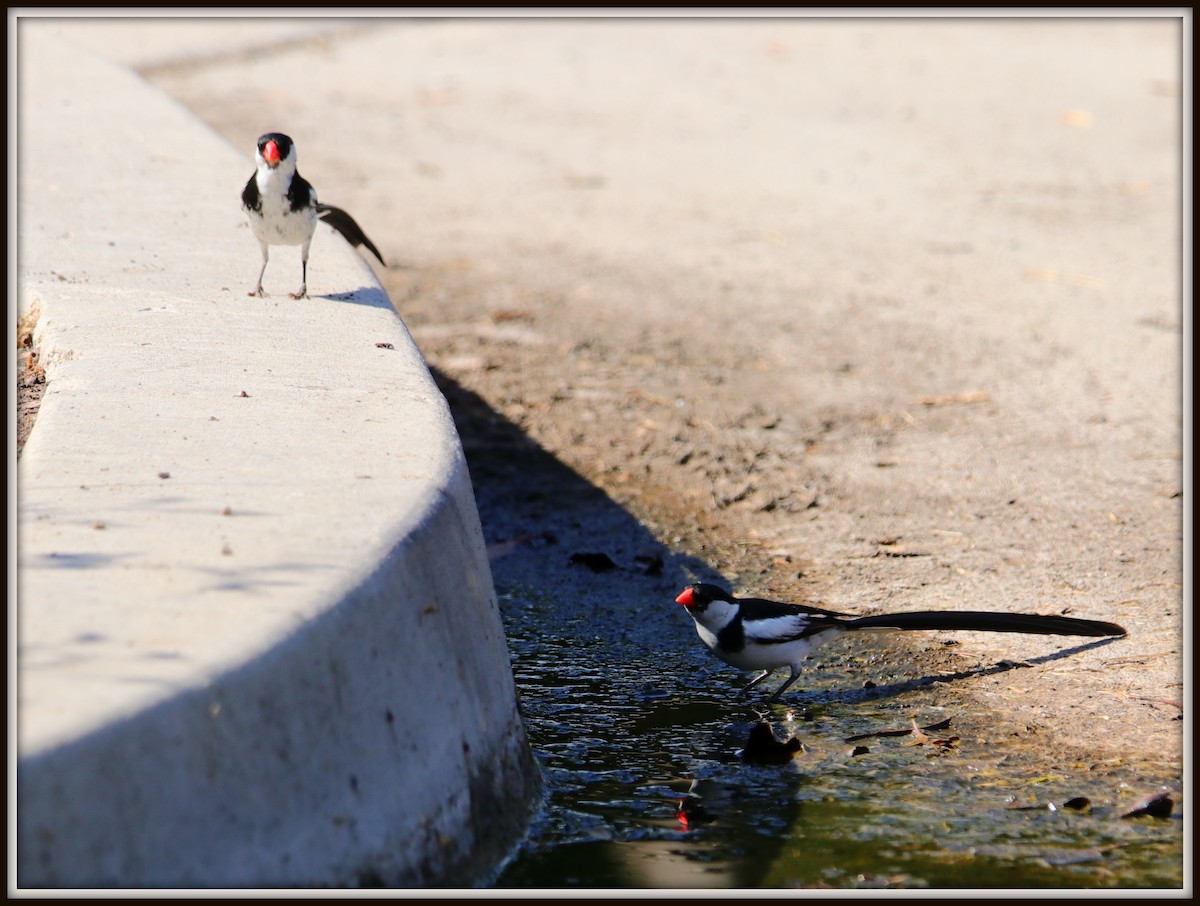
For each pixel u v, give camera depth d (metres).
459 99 28.39
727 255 19.31
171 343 9.69
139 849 5.03
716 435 13.48
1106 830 7.23
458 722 6.64
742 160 24.62
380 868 5.87
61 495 7.03
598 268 18.53
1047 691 8.83
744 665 8.83
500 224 20.36
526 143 25.28
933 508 11.95
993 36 36.31
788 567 10.92
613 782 7.75
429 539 6.87
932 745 8.18
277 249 12.55
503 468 12.66
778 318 16.81
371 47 32.88
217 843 5.27
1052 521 11.60
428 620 6.59
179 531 6.61
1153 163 24.72
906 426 13.76
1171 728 8.25
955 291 18.02
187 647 5.52
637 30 36.38
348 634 5.98
